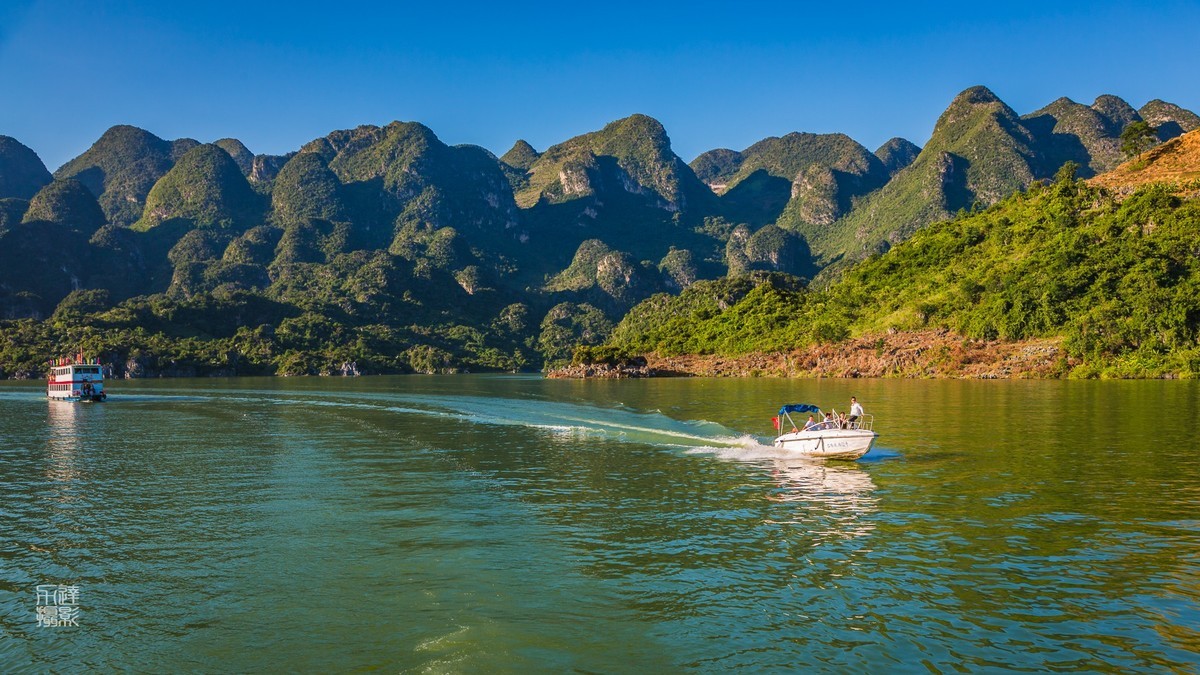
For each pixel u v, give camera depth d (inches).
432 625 636.7
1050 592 689.6
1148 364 4471.0
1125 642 583.5
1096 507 1008.9
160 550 869.2
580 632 617.6
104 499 1157.1
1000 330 5413.4
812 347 6505.9
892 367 5477.4
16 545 897.5
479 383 6082.7
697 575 751.7
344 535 920.3
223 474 1375.5
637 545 861.8
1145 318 4640.8
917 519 956.6
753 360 6761.8
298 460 1544.0
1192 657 557.3
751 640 597.0
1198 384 3855.8
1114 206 6210.6
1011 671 539.2
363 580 752.3
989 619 630.5
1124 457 1422.2
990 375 4899.1
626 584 729.0
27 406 3412.9
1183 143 7145.7
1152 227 5580.7
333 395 4087.1
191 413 2886.3
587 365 7509.8
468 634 615.5
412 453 1632.6
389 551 848.3
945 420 2153.1
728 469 1369.3
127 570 797.2
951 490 1133.7
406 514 1029.2
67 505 1115.9
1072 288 5260.8
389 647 596.7
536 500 1110.4
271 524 980.6
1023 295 5359.3
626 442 1788.9
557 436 1926.7
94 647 609.3
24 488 1259.8
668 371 7219.5
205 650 600.4
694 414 2502.5
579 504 1079.6
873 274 7564.0
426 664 564.1
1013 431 1862.7
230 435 2057.1
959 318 5762.8
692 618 642.2
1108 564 766.5
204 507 1089.4
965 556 798.5
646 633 613.6
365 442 1845.5
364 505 1088.8
